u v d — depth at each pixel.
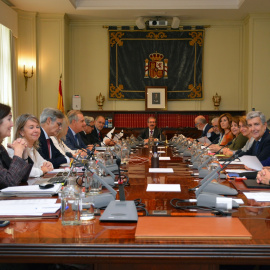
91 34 9.55
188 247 1.33
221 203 1.84
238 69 9.46
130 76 9.51
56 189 2.24
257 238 1.40
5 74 7.57
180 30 9.41
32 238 1.42
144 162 4.17
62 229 1.53
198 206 1.92
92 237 1.43
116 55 9.50
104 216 1.67
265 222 1.62
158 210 1.85
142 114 9.46
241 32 9.43
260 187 2.41
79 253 1.34
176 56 9.46
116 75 9.52
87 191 2.32
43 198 2.12
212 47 9.47
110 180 2.54
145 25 9.40
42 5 8.32
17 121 3.20
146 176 3.06
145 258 1.33
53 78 8.96
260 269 1.81
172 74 9.48
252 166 3.03
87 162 2.75
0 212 1.77
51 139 4.34
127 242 1.37
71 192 1.66
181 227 1.49
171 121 9.44
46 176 3.07
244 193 2.23
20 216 1.71
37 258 1.35
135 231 1.47
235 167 3.62
